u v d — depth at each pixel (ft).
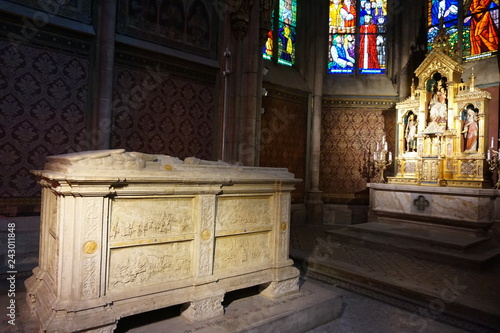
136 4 20.98
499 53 27.63
